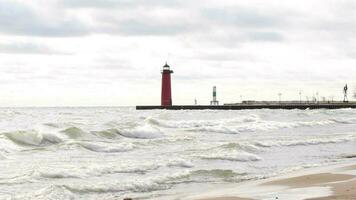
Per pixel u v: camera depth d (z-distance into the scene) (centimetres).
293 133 3991
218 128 4000
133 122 4184
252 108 11750
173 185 1616
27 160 2080
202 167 2003
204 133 3759
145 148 2598
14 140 2581
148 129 3516
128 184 1576
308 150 2748
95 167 1845
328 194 1345
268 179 1720
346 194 1342
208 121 4884
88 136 3070
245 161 2217
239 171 1938
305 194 1354
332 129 4584
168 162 2038
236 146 2619
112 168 1856
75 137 2977
